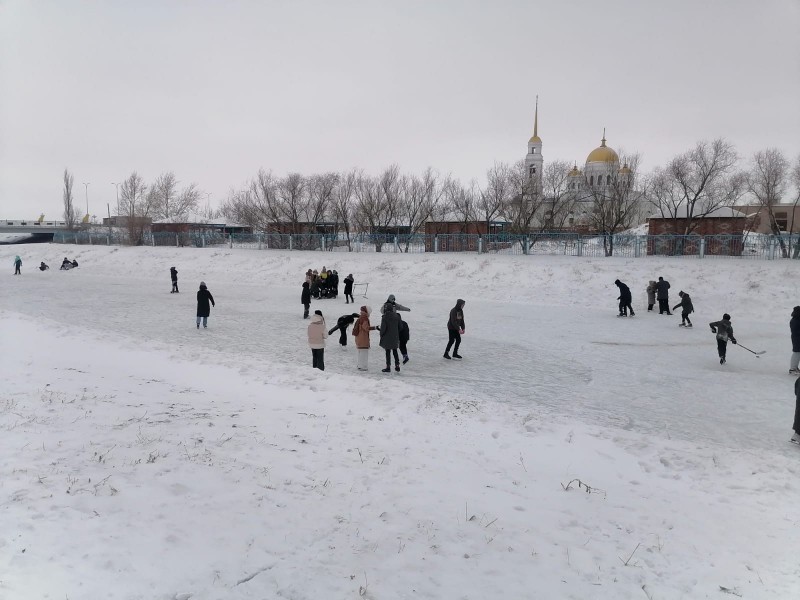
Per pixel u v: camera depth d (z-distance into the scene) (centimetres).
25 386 997
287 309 2672
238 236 5681
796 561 556
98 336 1731
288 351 1705
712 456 859
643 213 6569
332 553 502
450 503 645
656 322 2336
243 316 2438
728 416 1120
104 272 4909
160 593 409
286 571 462
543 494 704
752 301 2550
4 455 626
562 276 3200
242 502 577
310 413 987
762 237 3744
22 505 507
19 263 4847
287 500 597
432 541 545
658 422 1078
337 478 681
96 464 626
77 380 1093
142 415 854
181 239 6288
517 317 2478
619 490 737
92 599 389
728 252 3834
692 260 3403
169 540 484
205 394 1079
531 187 5469
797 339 1444
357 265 3978
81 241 7512
